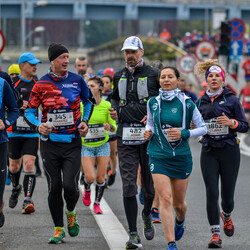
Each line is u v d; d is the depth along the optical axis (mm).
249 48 76500
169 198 10883
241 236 12703
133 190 11930
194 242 12133
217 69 12336
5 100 11680
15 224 13555
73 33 147625
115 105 12773
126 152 12227
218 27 47438
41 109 11922
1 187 11625
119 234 12516
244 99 40625
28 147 14969
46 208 15492
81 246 11562
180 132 11031
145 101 12289
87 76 18656
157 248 11555
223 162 12273
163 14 122812
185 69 42375
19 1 116875
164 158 11062
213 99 12367
